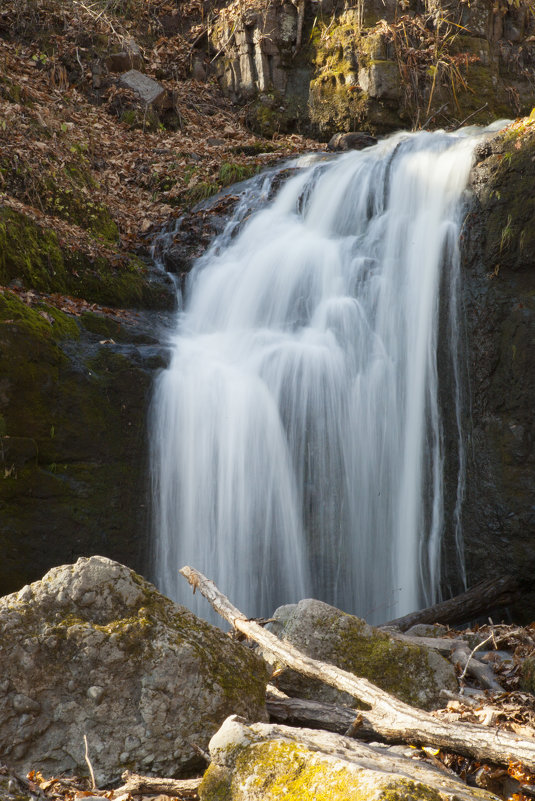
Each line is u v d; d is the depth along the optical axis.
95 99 13.23
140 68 14.09
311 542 7.57
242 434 7.48
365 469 7.86
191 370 7.56
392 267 8.36
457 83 13.17
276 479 7.57
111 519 6.89
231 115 14.35
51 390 6.73
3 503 6.34
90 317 7.84
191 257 9.85
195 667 3.42
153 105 13.39
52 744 3.31
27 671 3.33
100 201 10.28
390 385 7.98
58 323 7.28
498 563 7.15
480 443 7.35
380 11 13.34
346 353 8.21
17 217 8.16
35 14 13.43
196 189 11.31
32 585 3.60
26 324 6.66
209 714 3.39
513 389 7.20
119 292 8.91
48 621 3.46
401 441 7.87
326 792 2.49
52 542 6.55
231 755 2.82
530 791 2.94
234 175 11.47
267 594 7.38
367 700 3.47
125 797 3.02
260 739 2.86
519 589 7.11
